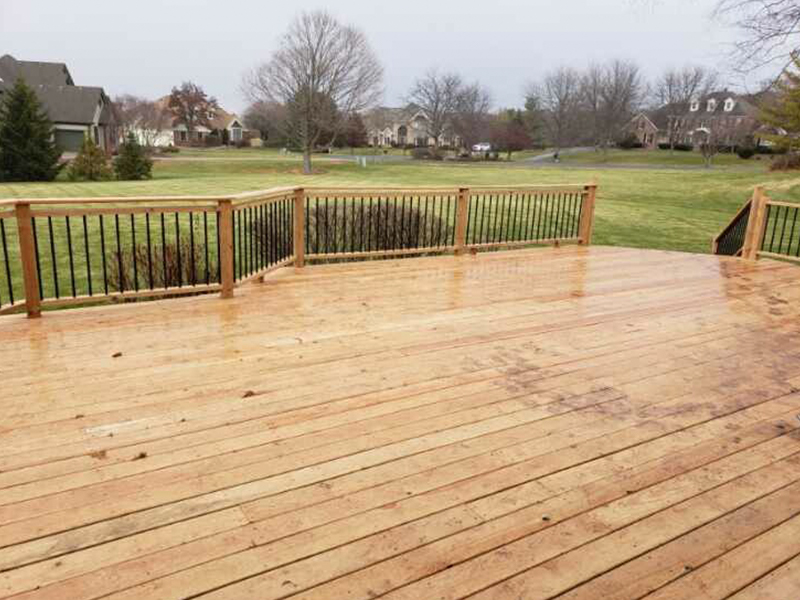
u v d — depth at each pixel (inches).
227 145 2546.8
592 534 84.3
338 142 2174.0
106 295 187.5
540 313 194.2
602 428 116.1
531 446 108.3
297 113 1392.7
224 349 153.4
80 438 106.7
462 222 288.8
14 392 125.1
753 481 99.2
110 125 1674.5
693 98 2345.0
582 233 330.6
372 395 127.8
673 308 205.2
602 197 863.1
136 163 1086.4
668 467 102.7
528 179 1167.6
